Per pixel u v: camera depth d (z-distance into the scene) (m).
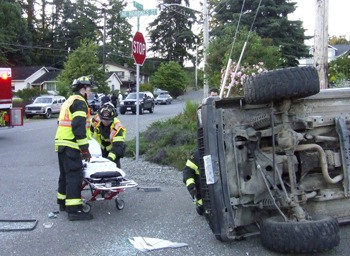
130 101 36.44
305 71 5.01
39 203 7.78
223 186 5.23
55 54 86.12
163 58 89.38
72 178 6.72
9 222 6.63
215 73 19.11
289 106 5.20
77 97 6.75
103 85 52.78
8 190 8.80
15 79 66.94
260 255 5.19
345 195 5.42
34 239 5.90
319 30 11.48
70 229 6.31
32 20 85.19
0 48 66.00
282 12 29.25
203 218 6.75
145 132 14.86
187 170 6.26
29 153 14.36
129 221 6.68
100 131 8.03
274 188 5.20
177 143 12.59
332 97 5.52
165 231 6.18
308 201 5.47
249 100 5.14
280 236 4.79
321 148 5.29
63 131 6.72
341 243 5.49
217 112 5.27
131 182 7.14
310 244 4.71
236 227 5.41
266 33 28.58
